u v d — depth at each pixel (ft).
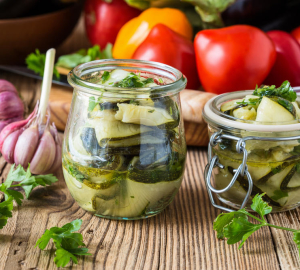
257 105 1.50
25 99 2.15
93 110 1.40
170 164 1.44
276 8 2.11
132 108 1.38
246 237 1.39
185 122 1.83
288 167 1.47
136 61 1.56
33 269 1.34
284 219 1.54
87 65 1.53
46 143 1.68
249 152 1.47
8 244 1.41
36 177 1.63
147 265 1.37
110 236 1.46
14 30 2.23
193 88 2.06
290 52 1.96
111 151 1.39
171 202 1.59
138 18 2.22
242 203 1.49
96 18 2.44
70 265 1.36
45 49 2.40
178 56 1.97
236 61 1.85
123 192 1.43
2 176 1.72
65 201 1.60
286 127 1.43
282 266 1.38
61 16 2.34
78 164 1.43
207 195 1.65
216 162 1.53
